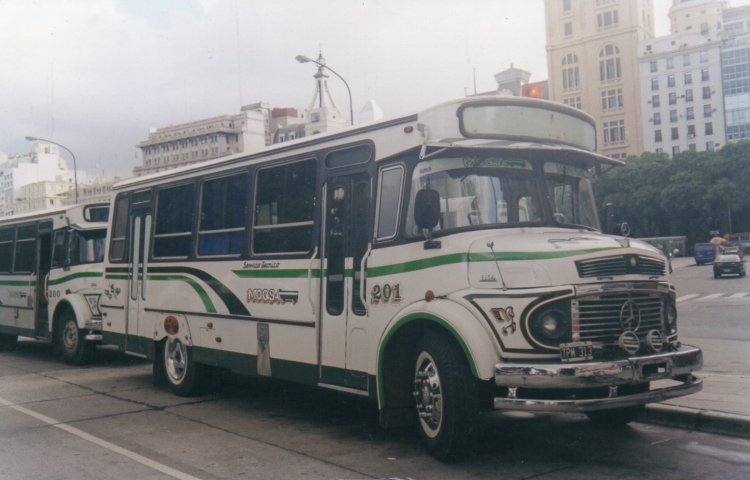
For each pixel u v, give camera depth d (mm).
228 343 8633
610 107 109625
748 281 39062
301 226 7652
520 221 6418
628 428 7105
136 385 10617
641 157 85562
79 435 7320
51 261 13750
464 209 6285
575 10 111625
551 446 6457
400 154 6656
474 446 6012
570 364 5367
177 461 6270
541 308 5531
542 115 6715
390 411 6492
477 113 6355
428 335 6129
